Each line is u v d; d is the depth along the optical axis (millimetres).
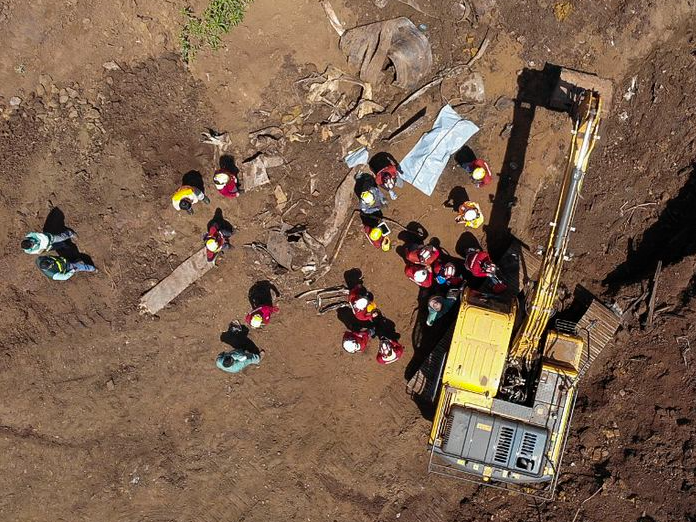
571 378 12711
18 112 15484
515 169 15414
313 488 15453
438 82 15461
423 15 15492
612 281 15461
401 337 15477
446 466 14023
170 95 15664
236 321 15750
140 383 15641
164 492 15508
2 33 14992
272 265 15727
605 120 15547
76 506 15469
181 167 15633
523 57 15469
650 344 14836
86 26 15273
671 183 15453
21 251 15516
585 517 14469
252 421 15578
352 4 15523
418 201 15508
